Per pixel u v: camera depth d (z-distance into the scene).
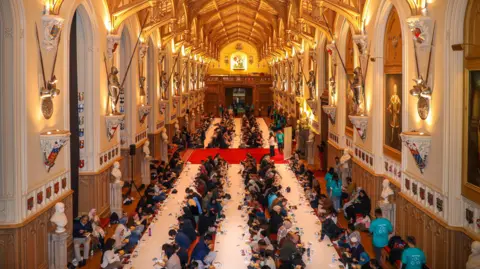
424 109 12.45
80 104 16.47
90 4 15.95
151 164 24.48
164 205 19.16
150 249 14.55
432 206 12.07
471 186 10.49
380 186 16.42
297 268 12.20
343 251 13.57
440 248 11.50
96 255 14.23
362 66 17.75
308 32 28.05
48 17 12.20
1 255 11.10
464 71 10.78
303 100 32.44
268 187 18.98
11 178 11.05
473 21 10.42
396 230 14.65
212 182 20.39
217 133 36.38
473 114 10.45
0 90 10.93
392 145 15.45
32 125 11.78
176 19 22.80
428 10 12.05
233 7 43.09
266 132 44.25
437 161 11.73
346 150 19.67
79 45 16.39
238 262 13.60
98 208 16.75
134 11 17.88
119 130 19.61
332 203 17.39
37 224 12.02
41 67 12.20
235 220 17.45
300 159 29.81
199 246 13.24
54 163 12.84
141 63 22.83
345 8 17.31
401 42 14.43
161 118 29.06
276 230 15.06
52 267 12.70
